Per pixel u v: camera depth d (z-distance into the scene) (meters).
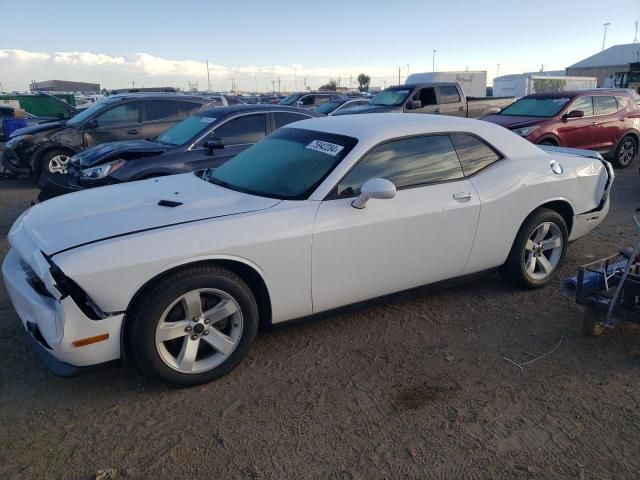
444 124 4.07
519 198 4.19
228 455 2.62
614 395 3.10
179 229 3.04
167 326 3.02
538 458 2.59
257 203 3.40
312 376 3.32
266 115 7.17
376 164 3.66
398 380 3.28
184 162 6.50
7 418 2.92
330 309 3.63
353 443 2.71
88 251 2.81
